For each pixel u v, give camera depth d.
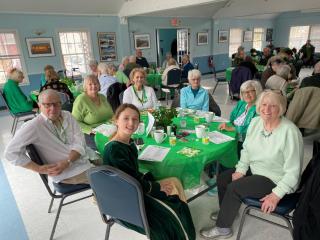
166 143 1.76
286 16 12.36
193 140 1.79
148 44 8.73
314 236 1.17
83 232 1.87
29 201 2.27
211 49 10.68
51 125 1.70
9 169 2.90
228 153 1.84
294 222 1.25
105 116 2.50
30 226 1.95
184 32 9.83
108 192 1.24
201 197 2.19
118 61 8.08
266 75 4.27
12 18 5.95
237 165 1.77
